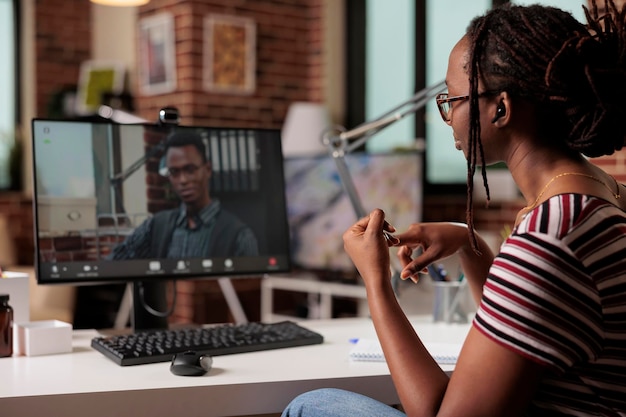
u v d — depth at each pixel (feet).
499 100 3.45
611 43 3.46
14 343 4.95
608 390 3.23
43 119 5.50
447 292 6.10
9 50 20.42
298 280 13.65
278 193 6.19
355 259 3.91
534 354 3.09
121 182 5.67
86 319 15.80
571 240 3.13
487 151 3.59
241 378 4.28
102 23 20.39
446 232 4.79
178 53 15.96
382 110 17.56
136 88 18.31
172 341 4.93
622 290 3.17
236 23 16.29
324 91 17.47
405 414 3.71
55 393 3.92
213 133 5.99
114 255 5.61
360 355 4.72
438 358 4.66
